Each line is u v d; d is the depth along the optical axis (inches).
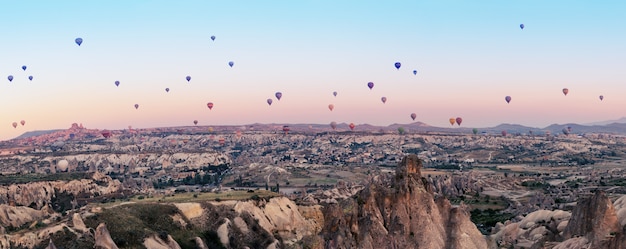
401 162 4288.9
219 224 5142.7
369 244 3671.3
